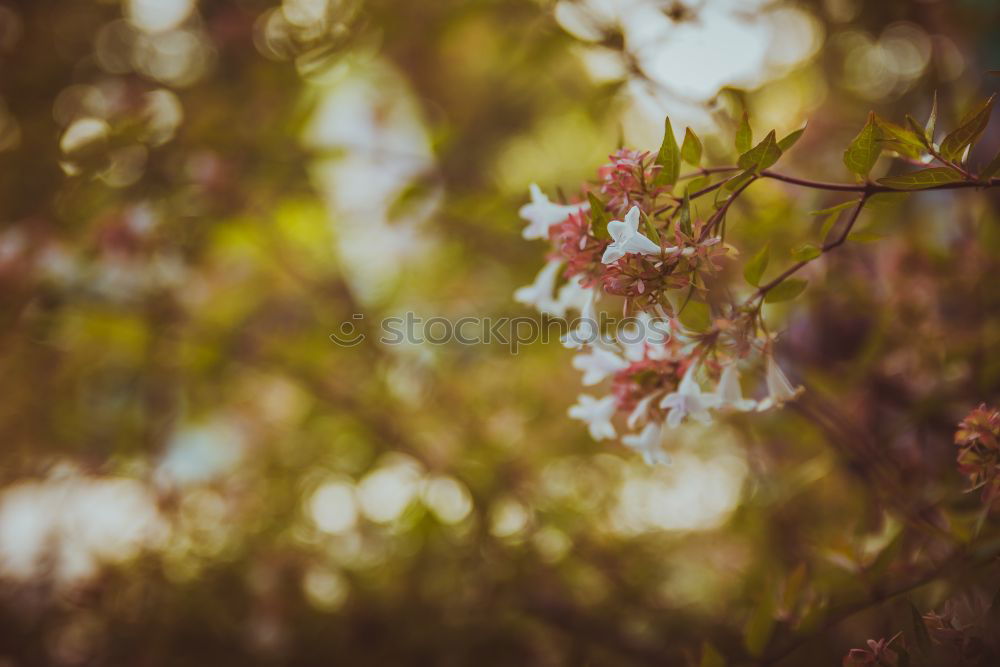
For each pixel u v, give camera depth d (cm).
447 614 104
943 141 67
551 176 119
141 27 119
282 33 108
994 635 70
